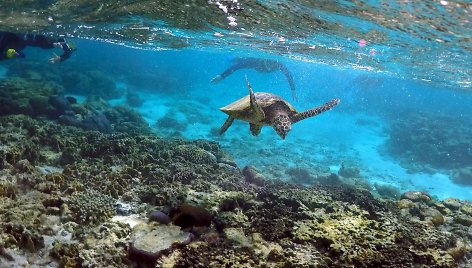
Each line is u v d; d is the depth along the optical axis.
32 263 1.80
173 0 3.76
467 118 15.42
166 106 11.49
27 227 1.98
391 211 3.06
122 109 7.71
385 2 2.97
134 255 1.96
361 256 2.01
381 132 12.39
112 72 14.76
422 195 3.54
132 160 3.52
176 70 24.59
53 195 2.47
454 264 2.12
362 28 4.11
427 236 2.43
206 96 15.59
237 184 3.38
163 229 2.19
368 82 14.38
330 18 3.80
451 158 8.88
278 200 2.87
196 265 1.82
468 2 2.65
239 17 4.22
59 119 5.45
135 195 2.74
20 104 5.31
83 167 3.20
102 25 5.29
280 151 8.23
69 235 2.10
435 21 3.38
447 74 7.59
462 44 4.23
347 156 9.11
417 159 9.14
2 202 2.20
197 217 2.31
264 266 1.89
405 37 4.31
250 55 9.58
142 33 5.97
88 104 6.77
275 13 3.85
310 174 6.49
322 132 11.79
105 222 2.28
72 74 10.38
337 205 2.85
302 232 2.27
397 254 2.10
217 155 4.54
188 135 8.49
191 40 6.62
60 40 5.86
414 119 11.63
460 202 3.47
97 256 1.90
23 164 2.87
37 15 4.65
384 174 8.00
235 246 2.09
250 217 2.57
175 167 3.50
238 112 2.61
